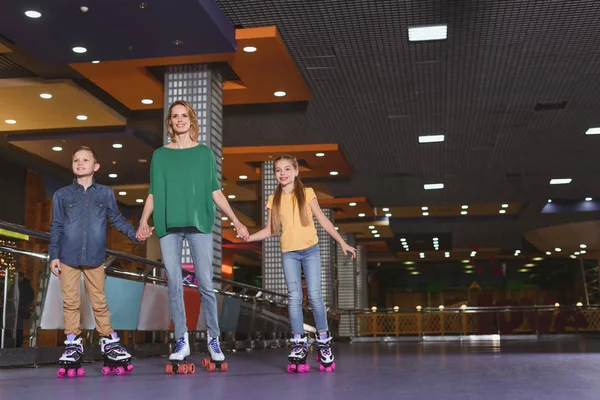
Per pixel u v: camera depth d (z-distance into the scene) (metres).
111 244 17.03
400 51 8.39
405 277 36.47
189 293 7.23
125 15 6.74
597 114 11.26
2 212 13.60
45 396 2.47
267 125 11.73
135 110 10.43
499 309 20.62
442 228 23.81
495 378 3.23
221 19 7.15
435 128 12.07
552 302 34.19
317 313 4.02
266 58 8.20
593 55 8.62
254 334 10.31
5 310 4.47
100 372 3.97
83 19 6.84
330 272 19.67
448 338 19.84
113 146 12.36
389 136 12.55
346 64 8.80
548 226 22.98
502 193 18.36
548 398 2.31
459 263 35.94
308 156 13.56
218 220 8.85
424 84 9.68
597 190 18.11
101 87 9.12
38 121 10.79
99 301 3.84
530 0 6.99
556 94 10.20
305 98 9.95
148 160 13.48
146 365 4.63
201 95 8.48
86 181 3.96
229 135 12.37
